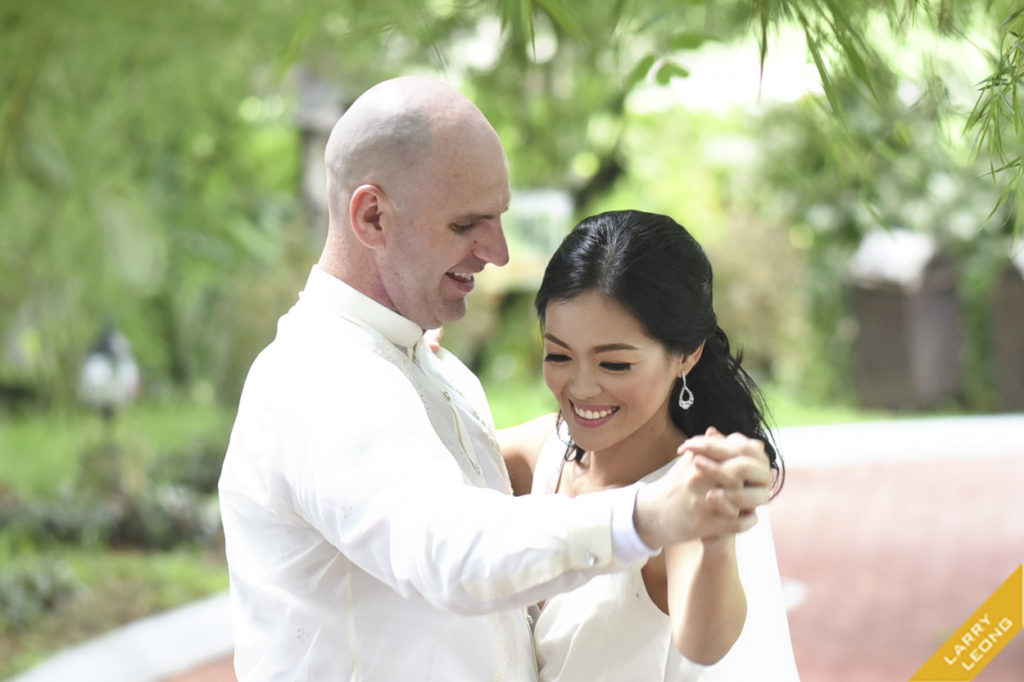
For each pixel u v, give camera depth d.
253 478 2.14
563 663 2.32
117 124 7.20
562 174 13.30
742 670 2.23
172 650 6.72
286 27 7.33
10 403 13.02
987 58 2.43
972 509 10.45
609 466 2.37
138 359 13.58
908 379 15.44
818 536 9.59
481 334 15.15
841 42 2.25
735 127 15.40
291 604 2.15
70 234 6.80
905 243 15.40
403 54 8.54
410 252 2.13
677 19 4.02
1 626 6.98
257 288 13.03
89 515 8.91
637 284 2.11
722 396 2.37
